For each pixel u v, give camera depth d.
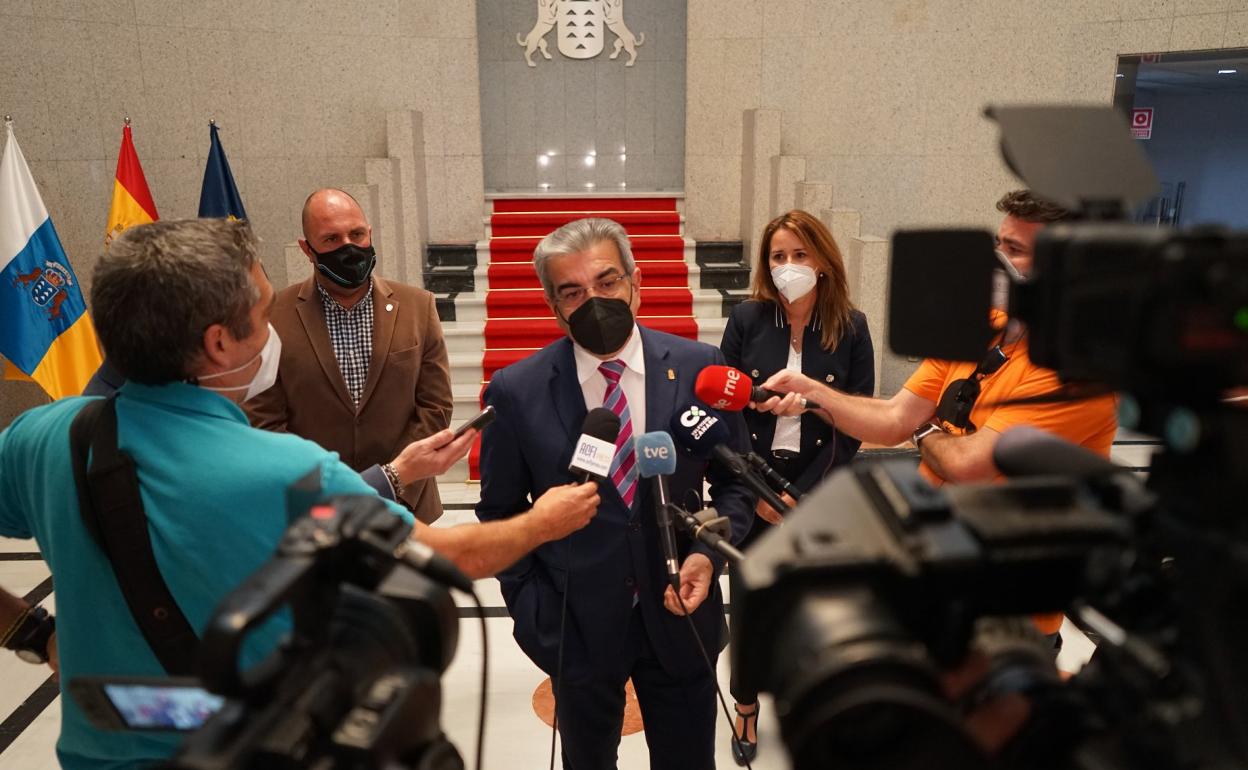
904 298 0.75
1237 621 0.54
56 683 3.20
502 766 2.74
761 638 0.62
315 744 0.64
